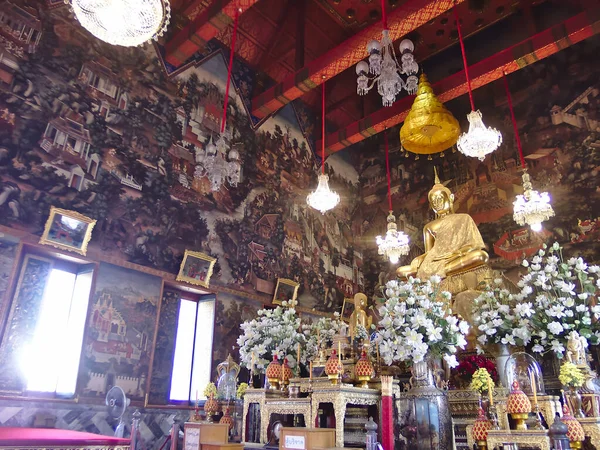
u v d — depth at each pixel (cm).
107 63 1071
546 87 1459
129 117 1085
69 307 934
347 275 1633
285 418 642
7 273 813
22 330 837
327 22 1458
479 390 550
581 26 1141
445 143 1326
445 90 1345
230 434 712
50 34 977
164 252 1077
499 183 1466
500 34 1520
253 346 802
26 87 913
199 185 1202
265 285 1308
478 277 947
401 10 1073
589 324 653
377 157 1814
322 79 1282
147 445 942
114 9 569
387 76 882
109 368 914
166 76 1200
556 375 692
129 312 974
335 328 816
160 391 1017
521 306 660
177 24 1242
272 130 1488
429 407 542
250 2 1052
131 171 1055
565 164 1358
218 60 1368
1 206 830
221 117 1323
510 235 1395
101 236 963
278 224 1412
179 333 1125
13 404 777
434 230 1112
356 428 587
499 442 459
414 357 565
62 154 938
